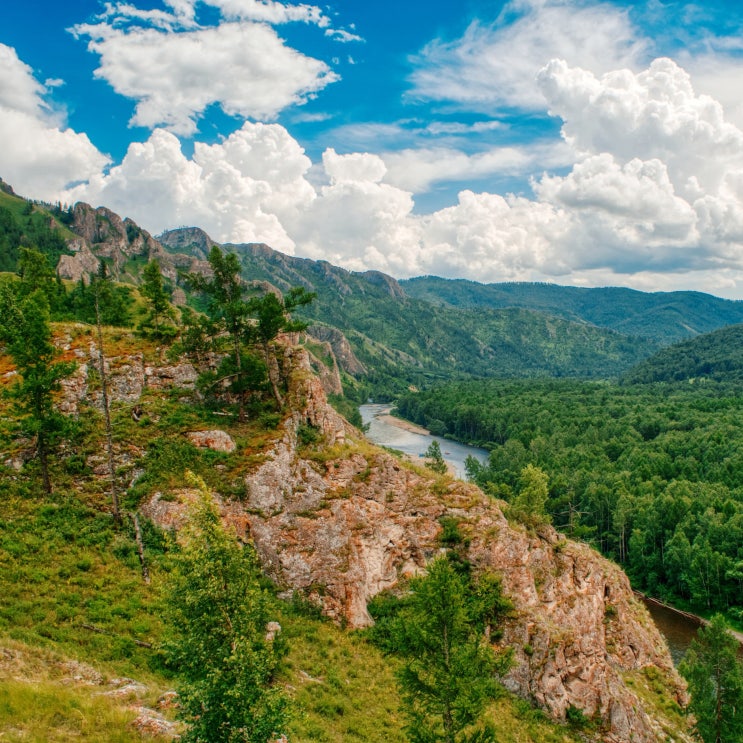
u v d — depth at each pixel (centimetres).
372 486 4600
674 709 4631
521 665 3850
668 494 10650
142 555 3186
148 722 2002
